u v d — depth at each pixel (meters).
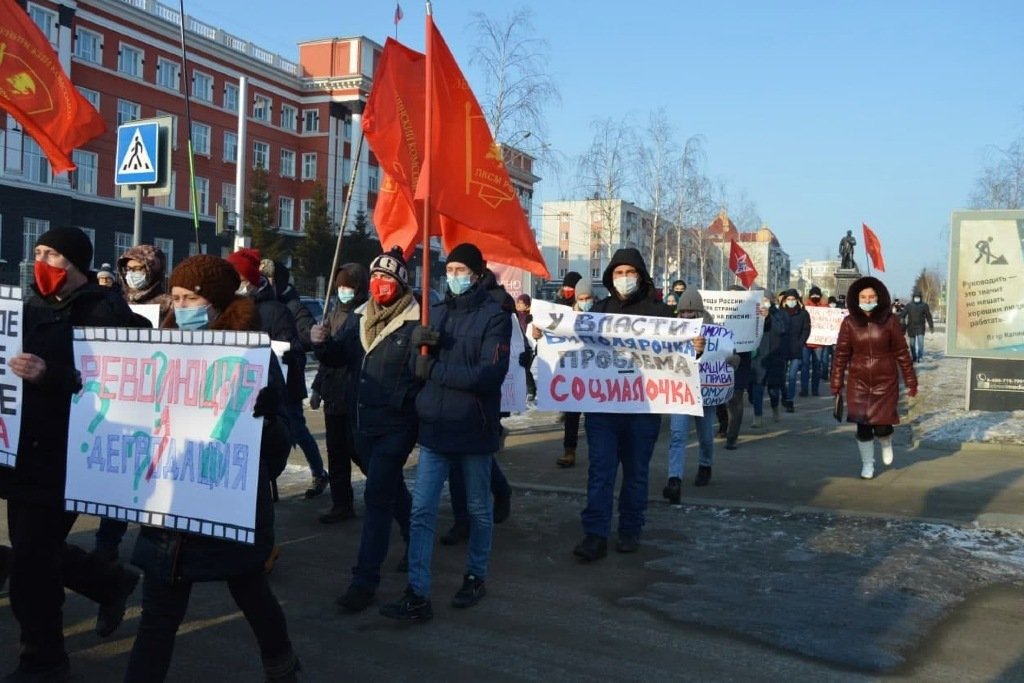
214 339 3.45
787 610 4.95
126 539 6.45
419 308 5.17
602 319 6.15
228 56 51.62
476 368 4.68
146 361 3.57
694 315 8.41
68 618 4.85
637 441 6.14
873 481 8.41
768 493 7.89
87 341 3.70
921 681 4.06
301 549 6.23
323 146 57.28
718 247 75.06
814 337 17.64
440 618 4.86
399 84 6.18
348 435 6.84
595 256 87.75
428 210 5.03
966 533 6.48
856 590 5.27
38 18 39.50
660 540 6.40
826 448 10.62
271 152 55.38
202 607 5.04
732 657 4.32
